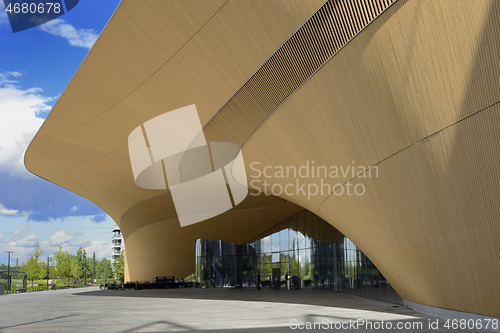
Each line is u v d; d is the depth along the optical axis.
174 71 11.38
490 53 6.34
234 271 33.22
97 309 13.68
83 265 89.31
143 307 14.26
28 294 29.12
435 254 8.44
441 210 7.88
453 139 7.21
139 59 11.34
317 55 8.96
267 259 30.97
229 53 10.20
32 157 19.53
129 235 38.38
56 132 16.41
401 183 8.65
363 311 11.34
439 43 6.91
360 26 7.89
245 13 9.12
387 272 11.07
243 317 10.45
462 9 6.46
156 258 36.56
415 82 7.47
